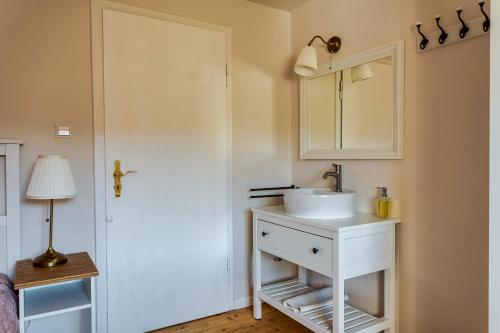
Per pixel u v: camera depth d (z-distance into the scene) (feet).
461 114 5.37
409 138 6.15
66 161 5.75
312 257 6.14
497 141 3.64
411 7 6.08
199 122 7.75
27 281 4.98
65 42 6.44
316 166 8.25
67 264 5.76
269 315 8.09
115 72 6.82
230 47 8.12
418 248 6.04
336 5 7.59
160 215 7.35
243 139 8.37
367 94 6.89
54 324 6.43
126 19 6.92
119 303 6.97
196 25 7.68
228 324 7.64
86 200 6.66
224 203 8.13
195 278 7.79
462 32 5.27
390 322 6.34
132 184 7.04
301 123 8.52
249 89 8.43
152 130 7.22
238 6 8.23
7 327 4.44
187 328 7.45
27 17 6.16
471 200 5.26
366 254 5.95
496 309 3.67
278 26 8.79
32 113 6.21
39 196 5.42
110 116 6.80
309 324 6.33
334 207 6.37
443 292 5.68
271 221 7.19
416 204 6.06
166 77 7.34
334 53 7.63
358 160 7.16
